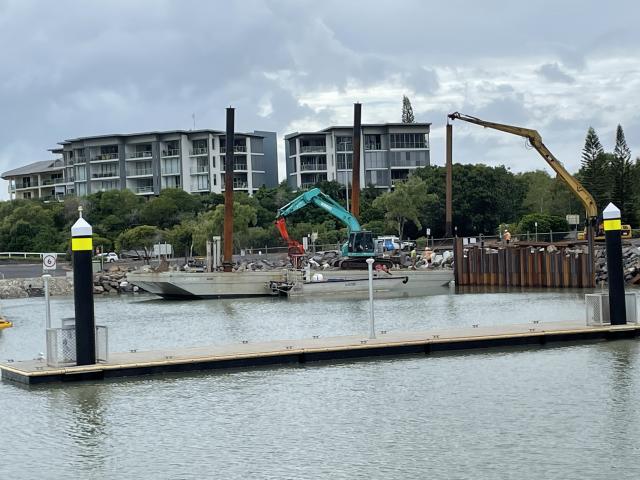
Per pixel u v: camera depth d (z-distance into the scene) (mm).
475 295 82812
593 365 38312
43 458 27969
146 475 26047
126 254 139875
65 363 38250
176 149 174000
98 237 134250
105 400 34688
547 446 27203
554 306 68438
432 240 122188
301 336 54500
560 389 34250
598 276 88812
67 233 139750
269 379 37719
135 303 86438
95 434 30328
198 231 127750
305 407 32938
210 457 27453
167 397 34969
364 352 41656
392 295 86875
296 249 95750
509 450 26953
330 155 175750
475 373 37656
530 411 31203
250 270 93438
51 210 148375
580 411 30938
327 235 132500
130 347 51500
